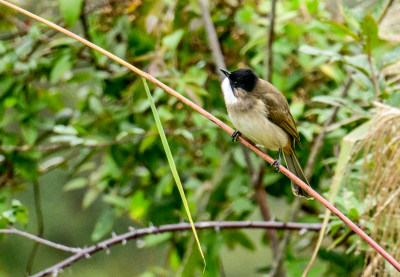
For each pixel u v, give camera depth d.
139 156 10.60
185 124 10.91
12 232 7.73
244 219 10.77
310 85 10.98
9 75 10.30
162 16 10.73
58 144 10.77
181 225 8.46
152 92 10.52
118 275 15.57
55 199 15.48
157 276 10.44
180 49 10.96
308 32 10.45
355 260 9.97
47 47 10.56
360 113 8.38
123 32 10.80
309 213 11.12
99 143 10.02
